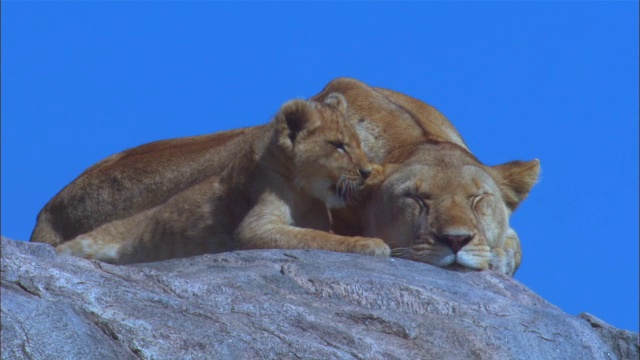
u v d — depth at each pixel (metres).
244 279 10.91
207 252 14.46
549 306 12.41
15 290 9.22
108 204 16.89
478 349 10.59
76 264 10.02
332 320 10.46
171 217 14.68
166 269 11.38
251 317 9.96
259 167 14.39
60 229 17.27
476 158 15.02
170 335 9.30
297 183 14.44
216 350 9.33
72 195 17.19
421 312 10.98
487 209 13.90
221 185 14.71
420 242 13.30
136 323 9.29
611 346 12.01
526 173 14.82
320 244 13.49
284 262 11.55
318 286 11.02
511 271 15.09
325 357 9.66
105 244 14.84
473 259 13.06
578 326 11.48
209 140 17.39
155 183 16.62
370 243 13.08
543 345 11.02
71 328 8.86
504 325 10.99
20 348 8.55
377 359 10.02
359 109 15.69
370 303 10.95
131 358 9.09
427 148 14.59
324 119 14.57
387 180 14.23
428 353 10.39
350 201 14.59
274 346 9.55
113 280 9.61
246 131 17.47
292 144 14.33
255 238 14.01
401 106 15.87
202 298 10.09
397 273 11.62
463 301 11.21
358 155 14.55
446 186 13.82
